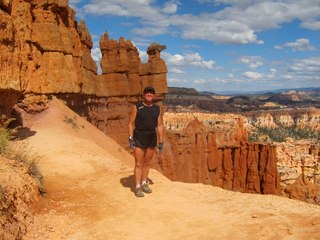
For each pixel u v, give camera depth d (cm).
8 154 1083
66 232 827
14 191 846
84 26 5341
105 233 821
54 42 3291
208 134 7269
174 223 861
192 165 6894
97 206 985
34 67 2858
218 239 741
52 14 3300
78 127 2988
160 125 1122
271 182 7556
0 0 1667
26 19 2233
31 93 2753
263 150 7688
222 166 7575
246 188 7750
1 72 1675
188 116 17475
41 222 847
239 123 10775
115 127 6128
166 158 6288
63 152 1711
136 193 1067
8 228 716
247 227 780
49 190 1095
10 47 1731
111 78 6122
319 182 9931
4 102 1803
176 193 1098
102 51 6244
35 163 1138
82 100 4672
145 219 893
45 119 2744
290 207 906
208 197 1053
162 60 6209
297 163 10875
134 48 6406
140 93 6319
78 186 1174
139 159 1089
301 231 718
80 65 4278
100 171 1407
